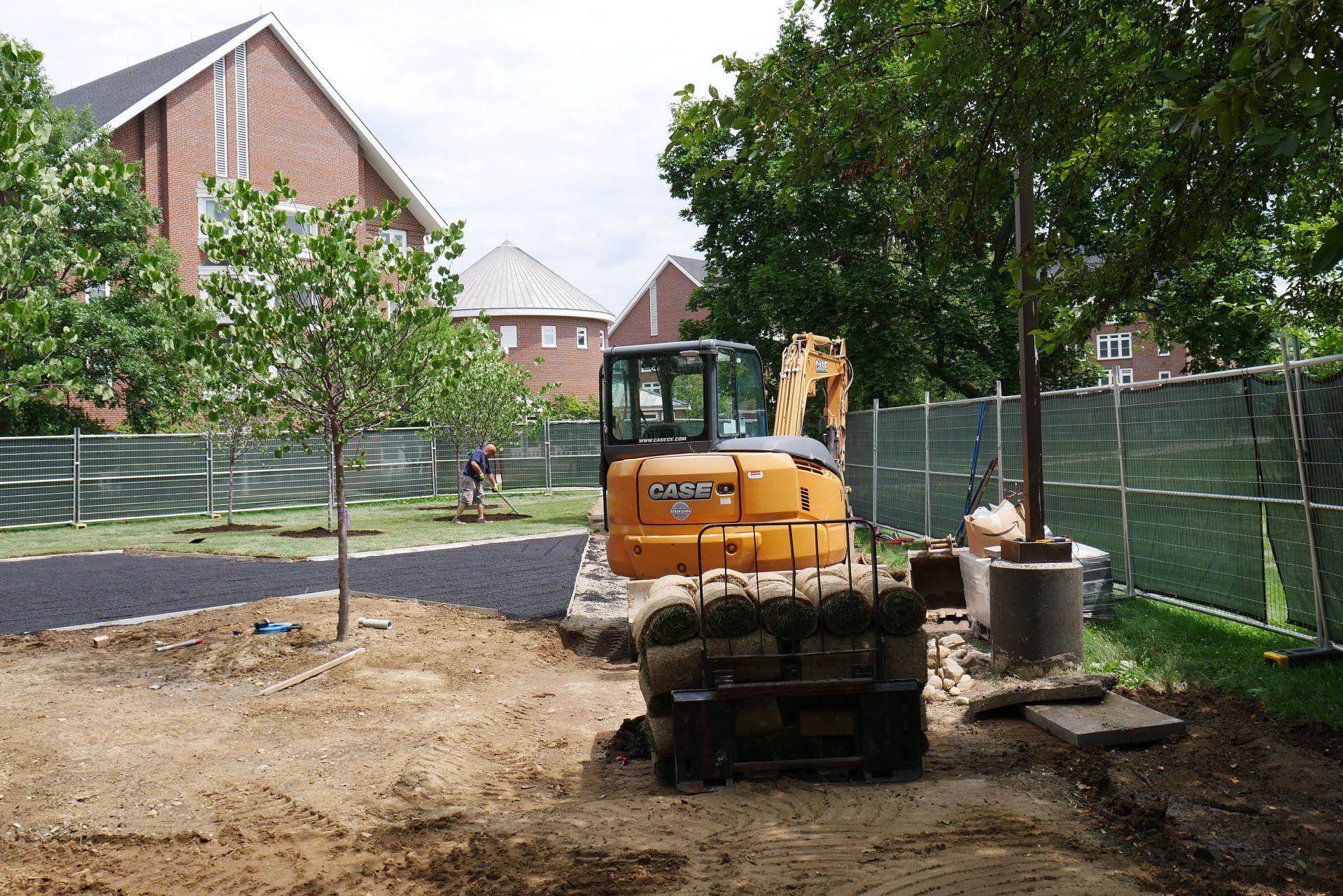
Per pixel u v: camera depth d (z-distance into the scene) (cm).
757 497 908
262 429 2092
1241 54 316
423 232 3759
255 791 561
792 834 470
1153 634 836
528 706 757
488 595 1209
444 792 554
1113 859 431
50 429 2608
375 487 2923
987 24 490
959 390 2706
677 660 551
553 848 462
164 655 929
